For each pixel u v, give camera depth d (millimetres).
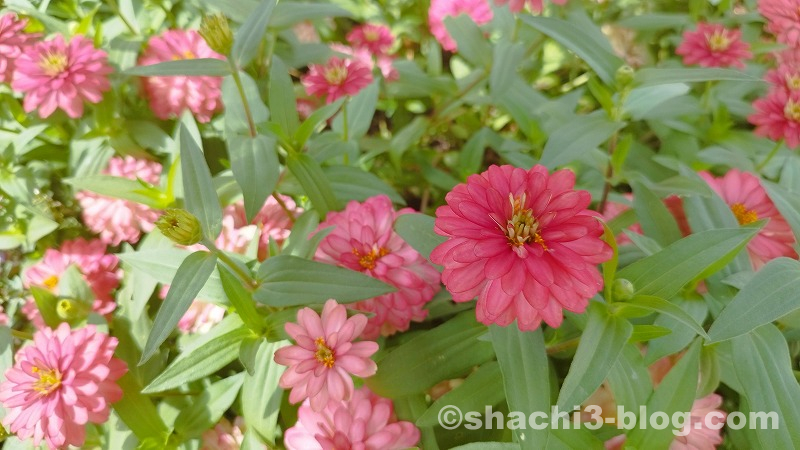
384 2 502
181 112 396
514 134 469
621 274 244
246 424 290
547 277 208
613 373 257
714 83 422
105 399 292
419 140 471
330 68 362
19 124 407
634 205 302
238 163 302
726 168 394
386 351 311
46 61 365
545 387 239
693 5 441
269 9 309
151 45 397
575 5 400
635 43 476
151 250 292
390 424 275
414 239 277
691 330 271
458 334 290
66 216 411
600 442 262
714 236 240
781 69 349
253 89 362
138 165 378
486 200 222
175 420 308
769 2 377
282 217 358
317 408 258
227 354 287
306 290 275
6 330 321
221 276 260
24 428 285
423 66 506
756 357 253
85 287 340
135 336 335
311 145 365
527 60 457
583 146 285
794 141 327
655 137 452
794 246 292
